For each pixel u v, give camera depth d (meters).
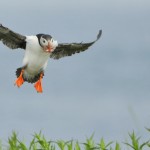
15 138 10.73
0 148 10.64
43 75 13.20
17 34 12.71
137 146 10.10
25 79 13.16
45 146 10.45
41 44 12.39
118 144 10.23
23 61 12.77
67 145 10.47
